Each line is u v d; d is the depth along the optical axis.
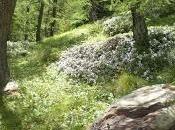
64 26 45.38
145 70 16.00
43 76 19.86
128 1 13.76
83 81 17.47
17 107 14.81
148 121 8.13
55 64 22.06
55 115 13.54
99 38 25.94
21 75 21.25
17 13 45.56
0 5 17.11
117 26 26.31
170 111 8.18
